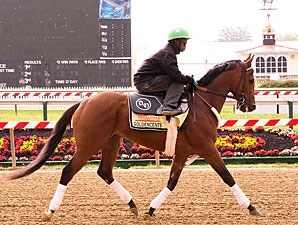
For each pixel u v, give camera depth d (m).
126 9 24.17
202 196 9.88
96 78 24.27
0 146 14.29
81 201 9.54
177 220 8.23
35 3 24.08
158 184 11.15
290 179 11.59
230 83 8.80
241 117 21.92
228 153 14.17
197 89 8.58
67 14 24.11
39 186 11.02
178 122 8.21
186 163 8.61
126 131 8.33
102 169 8.67
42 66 24.23
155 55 8.37
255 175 12.12
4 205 9.29
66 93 21.02
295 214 8.51
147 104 8.31
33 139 14.59
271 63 42.44
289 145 14.55
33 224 8.02
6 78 24.19
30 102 21.00
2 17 24.09
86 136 8.10
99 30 24.17
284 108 24.94
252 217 8.33
